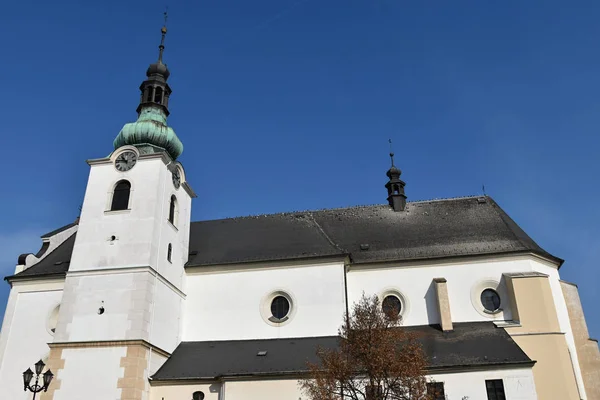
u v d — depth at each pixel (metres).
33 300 36.97
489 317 35.25
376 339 26.12
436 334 33.94
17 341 35.84
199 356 34.19
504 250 36.53
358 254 38.97
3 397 34.19
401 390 24.83
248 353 33.72
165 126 39.91
